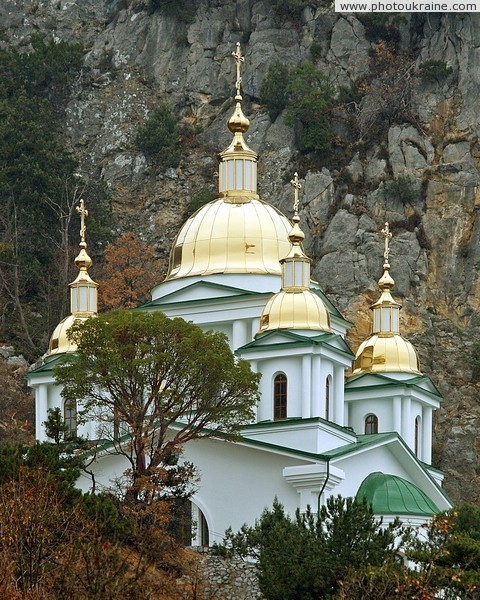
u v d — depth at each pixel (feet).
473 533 421.59
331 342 498.69
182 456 477.36
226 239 543.80
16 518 333.83
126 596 321.52
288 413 490.90
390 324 560.61
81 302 542.98
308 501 466.70
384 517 475.31
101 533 355.56
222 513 472.03
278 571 365.81
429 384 556.92
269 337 497.05
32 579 323.37
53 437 438.81
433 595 353.72
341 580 355.36
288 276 508.53
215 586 393.29
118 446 464.24
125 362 429.38
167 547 393.29
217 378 432.66
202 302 534.78
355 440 501.15
